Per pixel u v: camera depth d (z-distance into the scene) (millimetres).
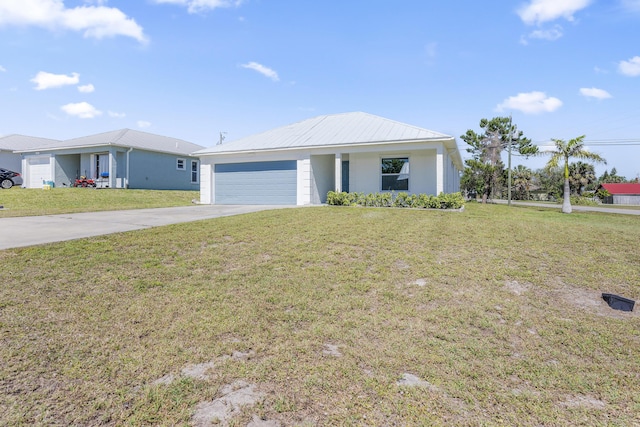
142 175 22906
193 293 4344
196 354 3008
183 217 10281
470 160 30797
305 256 6035
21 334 3178
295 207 13453
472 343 3342
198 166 27422
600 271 5477
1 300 3830
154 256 5785
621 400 2537
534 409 2396
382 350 3168
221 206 15023
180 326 3492
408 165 14844
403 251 6441
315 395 2496
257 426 2166
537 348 3291
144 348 3064
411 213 11328
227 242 6898
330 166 17625
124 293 4246
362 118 17672
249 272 5199
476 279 5078
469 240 7305
